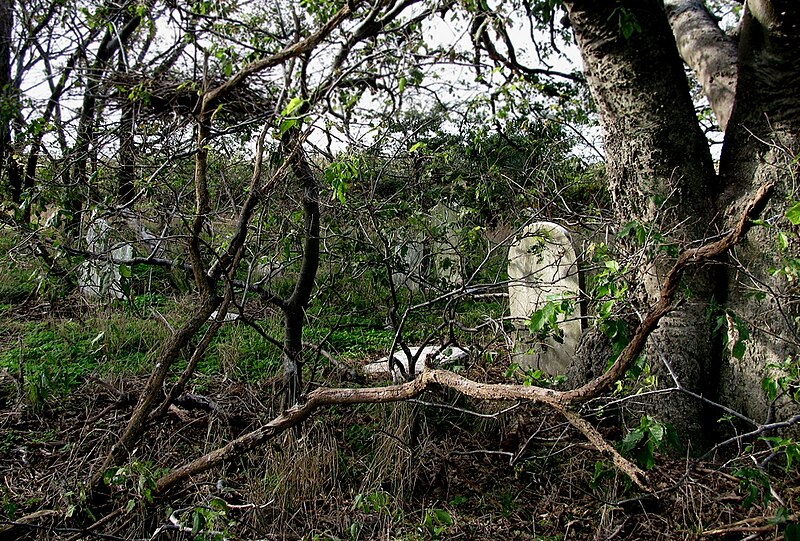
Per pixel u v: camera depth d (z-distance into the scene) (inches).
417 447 154.0
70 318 271.1
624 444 97.0
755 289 139.6
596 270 198.4
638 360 114.6
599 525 129.4
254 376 216.4
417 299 280.8
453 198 230.8
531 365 221.5
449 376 108.0
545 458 148.6
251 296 283.9
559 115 206.1
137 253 207.0
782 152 147.0
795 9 132.5
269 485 139.8
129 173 193.8
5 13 314.3
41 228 163.6
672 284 90.1
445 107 180.2
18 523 109.6
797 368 124.6
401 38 168.6
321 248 218.2
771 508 122.2
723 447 157.3
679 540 123.8
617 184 170.2
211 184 180.2
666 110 157.9
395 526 130.0
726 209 157.8
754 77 149.0
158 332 248.8
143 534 118.0
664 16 162.1
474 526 135.1
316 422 158.4
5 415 182.2
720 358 161.2
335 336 262.5
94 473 126.5
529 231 214.5
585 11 158.6
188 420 169.2
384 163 174.2
